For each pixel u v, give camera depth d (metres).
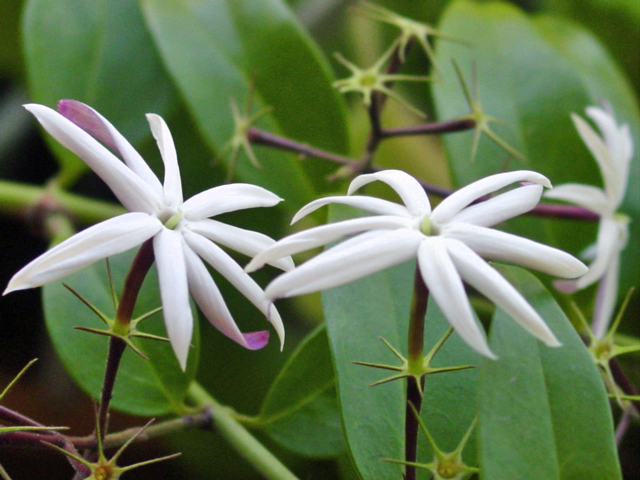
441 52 0.32
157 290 0.25
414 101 0.40
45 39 0.31
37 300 0.35
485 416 0.21
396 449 0.22
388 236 0.19
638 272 0.31
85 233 0.19
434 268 0.19
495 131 0.31
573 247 0.30
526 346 0.21
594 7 0.42
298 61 0.31
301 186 0.30
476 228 0.20
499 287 0.19
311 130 0.31
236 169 0.30
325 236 0.19
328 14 0.40
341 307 0.23
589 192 0.26
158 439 0.32
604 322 0.26
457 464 0.20
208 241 0.20
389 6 0.41
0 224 0.36
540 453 0.21
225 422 0.25
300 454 0.25
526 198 0.21
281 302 0.35
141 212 0.20
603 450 0.21
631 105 0.35
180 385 0.25
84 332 0.25
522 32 0.33
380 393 0.22
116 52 0.32
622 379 0.24
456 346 0.23
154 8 0.30
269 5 0.31
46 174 0.39
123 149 0.21
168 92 0.33
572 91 0.32
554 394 0.21
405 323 0.23
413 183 0.21
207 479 0.32
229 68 0.31
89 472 0.21
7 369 0.34
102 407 0.21
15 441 0.21
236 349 0.34
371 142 0.27
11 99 0.38
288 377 0.25
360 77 0.26
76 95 0.32
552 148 0.31
